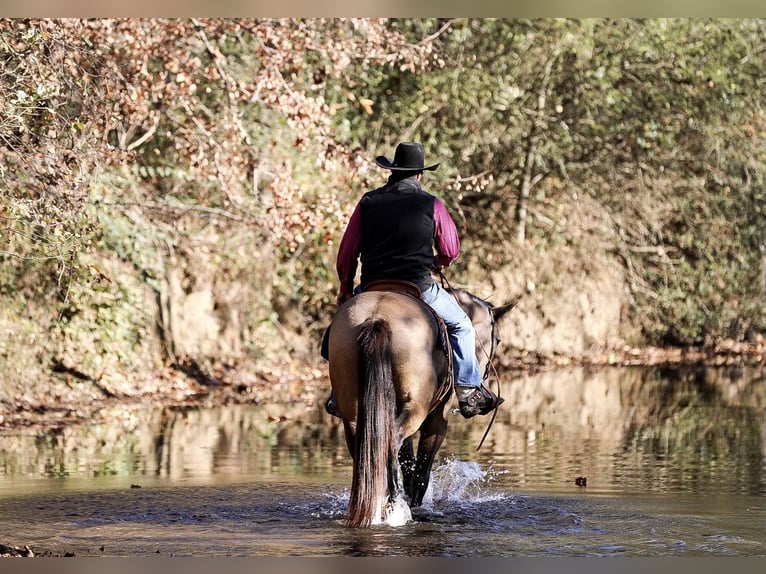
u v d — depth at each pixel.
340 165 16.62
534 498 8.68
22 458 11.25
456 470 10.19
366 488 6.87
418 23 21.88
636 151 25.44
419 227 7.81
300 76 16.83
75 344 16.47
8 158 11.95
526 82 23.72
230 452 11.81
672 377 21.47
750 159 25.75
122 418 14.95
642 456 11.57
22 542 6.84
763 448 12.30
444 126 23.09
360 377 6.99
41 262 15.19
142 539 6.94
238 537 6.99
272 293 21.27
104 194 16.31
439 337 7.57
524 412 16.00
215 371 19.22
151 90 15.15
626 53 23.84
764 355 26.28
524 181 24.47
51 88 11.79
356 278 19.42
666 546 6.81
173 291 18.92
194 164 16.31
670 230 26.42
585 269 25.14
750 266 26.94
